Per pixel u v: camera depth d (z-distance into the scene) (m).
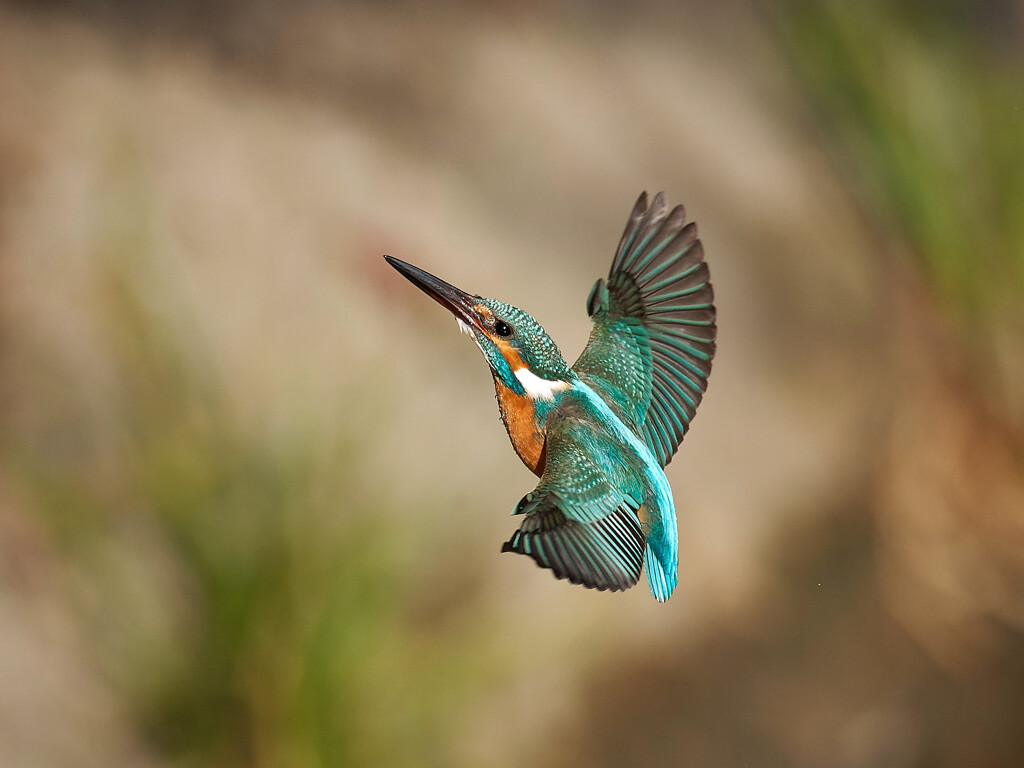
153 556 6.79
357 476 6.83
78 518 6.80
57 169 7.41
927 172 9.73
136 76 8.02
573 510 6.33
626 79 9.41
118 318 6.89
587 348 6.41
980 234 9.71
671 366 6.41
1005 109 10.31
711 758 7.24
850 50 10.12
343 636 6.76
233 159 7.75
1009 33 11.20
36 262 7.04
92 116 7.70
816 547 8.28
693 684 7.40
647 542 6.36
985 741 8.05
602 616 7.14
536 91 8.92
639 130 9.12
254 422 6.83
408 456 6.93
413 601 6.82
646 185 8.84
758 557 7.98
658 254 6.41
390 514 6.82
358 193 7.91
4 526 6.80
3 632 6.77
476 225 8.12
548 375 6.39
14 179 7.31
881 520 8.66
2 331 6.87
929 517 8.82
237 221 7.48
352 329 7.33
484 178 8.36
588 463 6.36
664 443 6.40
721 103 9.67
